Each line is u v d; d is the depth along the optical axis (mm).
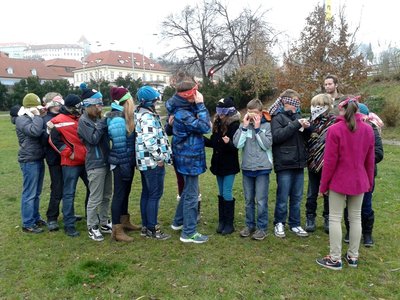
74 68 92562
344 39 13555
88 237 4840
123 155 4512
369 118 4227
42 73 74688
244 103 22594
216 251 4320
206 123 4246
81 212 5957
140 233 4949
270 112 4613
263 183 4586
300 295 3396
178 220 4996
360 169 3680
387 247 4363
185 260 4109
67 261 4160
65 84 44875
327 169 3705
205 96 22281
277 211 4723
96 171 4613
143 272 3855
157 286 3582
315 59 13789
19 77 70625
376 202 6008
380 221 5172
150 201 4621
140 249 4422
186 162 4371
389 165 8883
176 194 6797
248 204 4746
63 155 4707
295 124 4328
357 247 3871
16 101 41719
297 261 4047
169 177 8227
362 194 3758
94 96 4434
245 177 4695
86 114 4469
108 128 4484
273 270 3852
